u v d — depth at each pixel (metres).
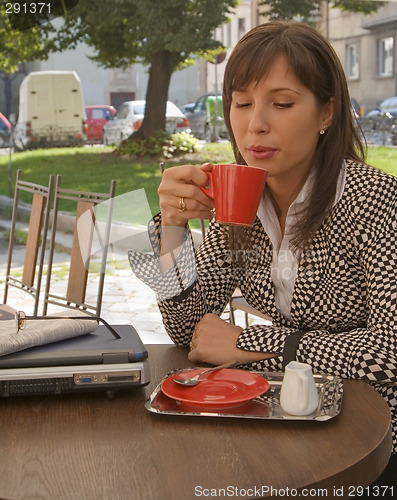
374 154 7.64
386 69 15.00
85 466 1.02
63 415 1.20
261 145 1.42
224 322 1.54
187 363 1.51
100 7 12.62
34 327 1.37
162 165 2.44
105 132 15.71
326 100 1.45
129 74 24.17
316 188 1.52
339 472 0.99
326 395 1.27
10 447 1.08
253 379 1.30
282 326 1.66
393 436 1.46
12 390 1.24
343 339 1.41
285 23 1.45
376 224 1.48
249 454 1.05
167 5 12.26
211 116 13.91
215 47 12.29
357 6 11.74
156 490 0.95
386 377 1.35
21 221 9.09
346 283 1.53
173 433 1.12
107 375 1.26
